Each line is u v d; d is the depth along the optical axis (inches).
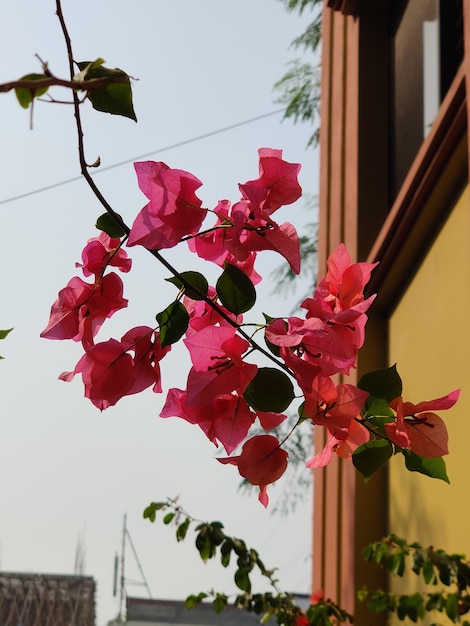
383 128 199.0
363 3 206.7
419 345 155.0
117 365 45.1
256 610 138.4
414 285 161.8
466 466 125.3
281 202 44.7
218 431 44.3
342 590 179.9
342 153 216.5
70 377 45.8
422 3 180.5
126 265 48.2
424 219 150.3
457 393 46.4
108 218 46.6
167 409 45.0
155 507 119.3
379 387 45.9
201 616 513.0
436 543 139.1
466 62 118.3
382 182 194.4
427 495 145.8
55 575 291.0
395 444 45.5
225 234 46.0
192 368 42.4
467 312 130.0
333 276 49.5
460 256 135.6
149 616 512.7
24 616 282.7
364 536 171.9
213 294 50.3
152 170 42.3
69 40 40.3
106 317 47.0
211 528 118.3
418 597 120.2
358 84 202.1
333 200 223.8
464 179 136.7
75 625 286.0
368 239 189.5
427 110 172.9
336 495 192.1
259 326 43.3
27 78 34.8
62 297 46.6
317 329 40.9
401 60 193.5
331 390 42.3
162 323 45.6
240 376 42.2
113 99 40.9
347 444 48.4
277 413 44.4
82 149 41.7
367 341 179.2
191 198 42.5
